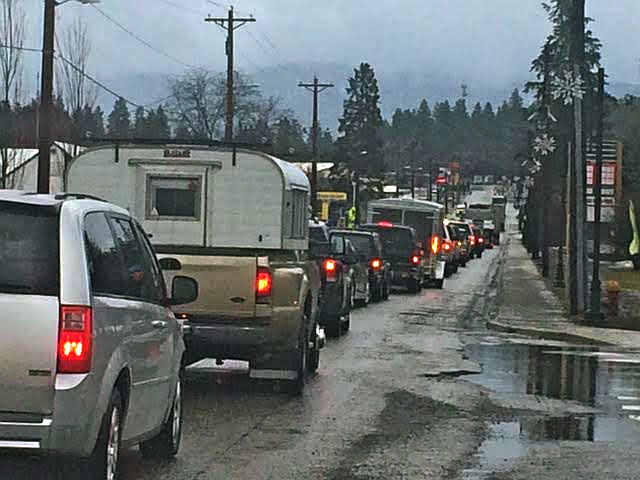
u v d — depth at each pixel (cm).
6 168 3375
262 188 1477
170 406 992
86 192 1502
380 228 3991
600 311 2917
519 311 3141
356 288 3142
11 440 737
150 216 1490
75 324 740
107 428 788
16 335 734
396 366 1820
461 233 6550
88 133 3991
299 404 1386
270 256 1412
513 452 1112
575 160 3048
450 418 1316
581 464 1055
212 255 1396
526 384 1652
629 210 5959
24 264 747
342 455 1073
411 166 14825
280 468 1004
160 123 7812
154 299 941
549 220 6172
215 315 1386
